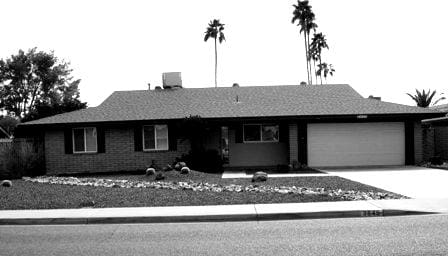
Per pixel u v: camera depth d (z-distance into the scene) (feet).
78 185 53.11
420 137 74.18
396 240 24.40
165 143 75.10
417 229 27.32
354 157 74.33
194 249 23.72
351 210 33.09
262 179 53.06
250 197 40.73
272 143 77.61
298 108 76.23
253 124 77.66
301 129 74.18
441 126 80.23
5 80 186.19
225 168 74.59
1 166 67.15
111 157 74.79
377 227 28.35
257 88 90.12
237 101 82.12
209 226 30.73
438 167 68.03
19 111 188.03
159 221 33.14
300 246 23.63
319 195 40.93
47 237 27.86
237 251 22.95
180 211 34.83
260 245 24.16
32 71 188.55
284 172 65.62
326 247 23.22
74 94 196.95
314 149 74.23
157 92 90.58
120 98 87.40
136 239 26.76
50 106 114.42
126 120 73.26
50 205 39.09
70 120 74.33
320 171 66.18
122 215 33.63
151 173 59.52
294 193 42.22
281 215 32.99
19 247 25.16
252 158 77.66
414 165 73.51
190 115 71.46
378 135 74.38
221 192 44.32
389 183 49.83
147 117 74.23
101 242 26.09
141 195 43.50
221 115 73.72
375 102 79.15
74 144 75.15
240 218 33.06
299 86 90.74
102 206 38.27
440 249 22.24
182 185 49.96
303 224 30.37
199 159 67.97
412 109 74.38
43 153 75.72
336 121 74.08
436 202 36.17
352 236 25.79
